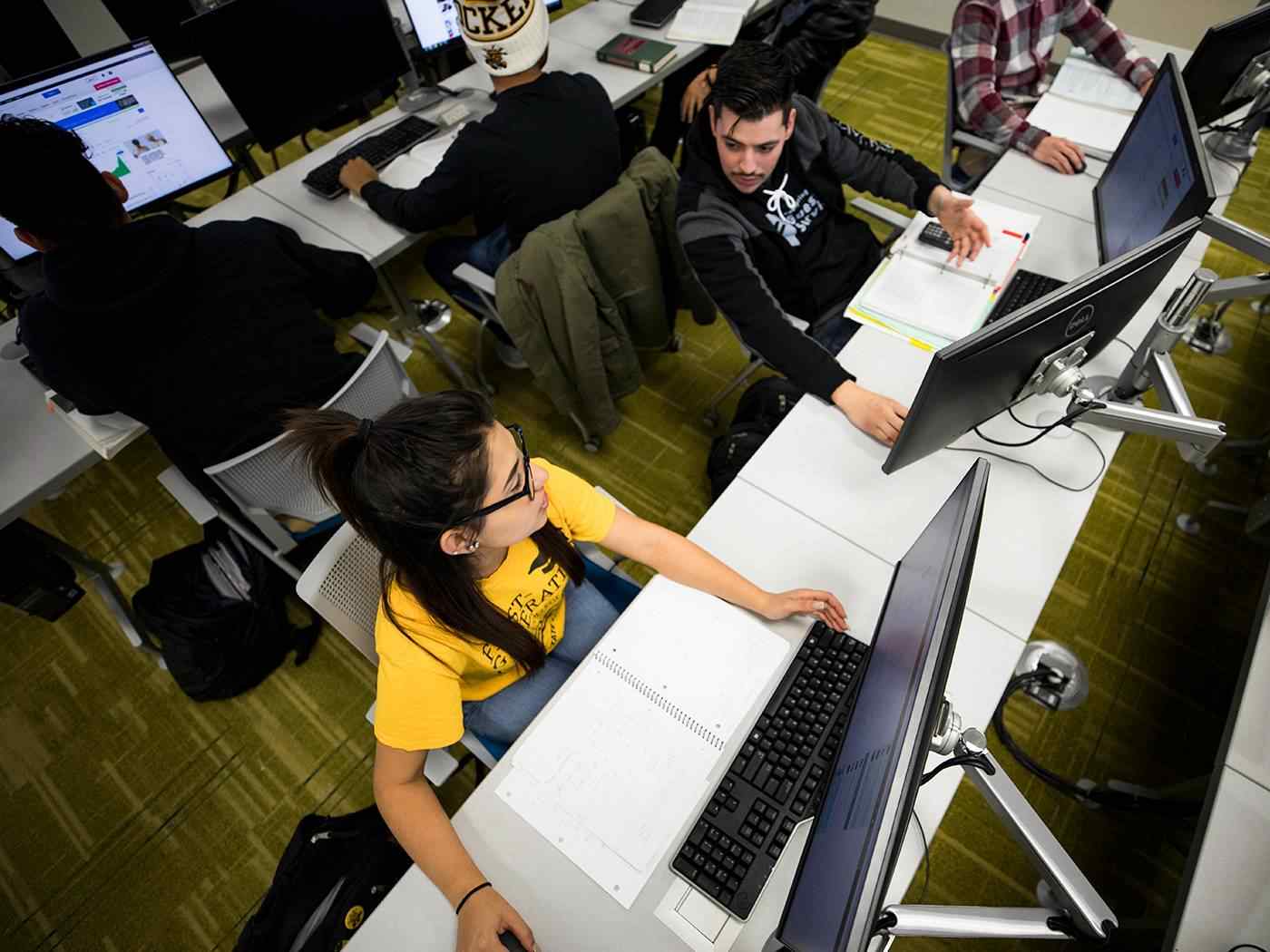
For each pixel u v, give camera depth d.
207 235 1.36
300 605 2.00
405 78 2.29
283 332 1.39
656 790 0.99
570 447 2.30
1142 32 3.12
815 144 1.72
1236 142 1.90
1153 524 2.01
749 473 1.34
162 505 2.24
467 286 2.03
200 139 1.90
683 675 1.08
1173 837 1.54
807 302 1.75
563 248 1.59
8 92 1.57
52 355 1.23
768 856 0.92
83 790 1.75
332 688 1.87
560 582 1.12
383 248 1.83
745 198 1.61
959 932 0.83
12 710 1.87
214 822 1.69
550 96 1.73
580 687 1.07
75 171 1.13
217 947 1.53
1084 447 1.35
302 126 2.01
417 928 0.91
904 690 0.71
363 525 0.81
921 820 0.96
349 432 0.78
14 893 1.61
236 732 1.81
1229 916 0.90
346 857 1.36
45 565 1.86
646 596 1.16
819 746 0.99
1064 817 1.58
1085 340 1.16
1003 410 1.25
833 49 2.31
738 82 1.36
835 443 1.39
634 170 1.71
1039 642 1.81
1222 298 1.60
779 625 1.13
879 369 1.51
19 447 1.48
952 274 1.60
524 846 0.95
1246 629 1.82
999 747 1.66
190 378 1.30
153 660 1.93
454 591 0.89
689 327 2.62
